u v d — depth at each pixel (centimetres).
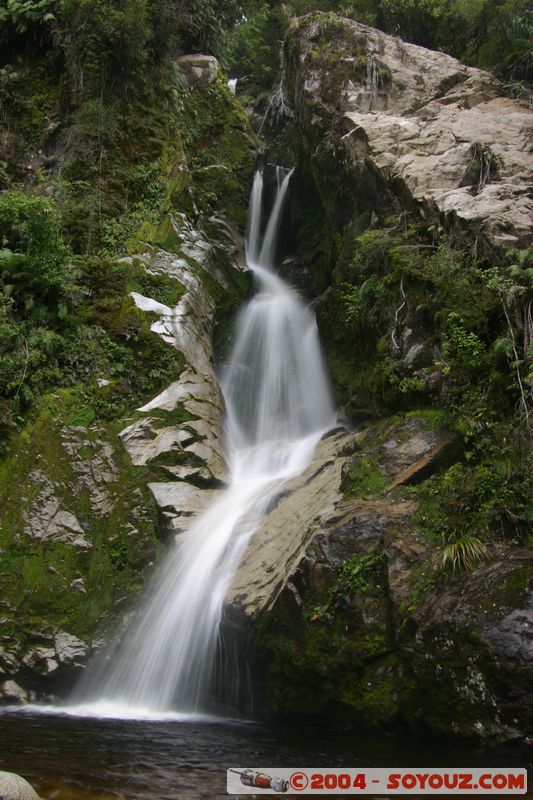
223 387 1594
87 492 1196
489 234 1110
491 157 1315
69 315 1357
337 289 1472
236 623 960
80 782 607
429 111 1548
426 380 1083
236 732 849
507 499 862
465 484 900
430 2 2002
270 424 1538
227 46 2116
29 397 1230
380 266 1292
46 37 1703
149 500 1208
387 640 848
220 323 1623
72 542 1150
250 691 942
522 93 1591
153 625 1076
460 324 1059
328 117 1631
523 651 754
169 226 1582
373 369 1279
